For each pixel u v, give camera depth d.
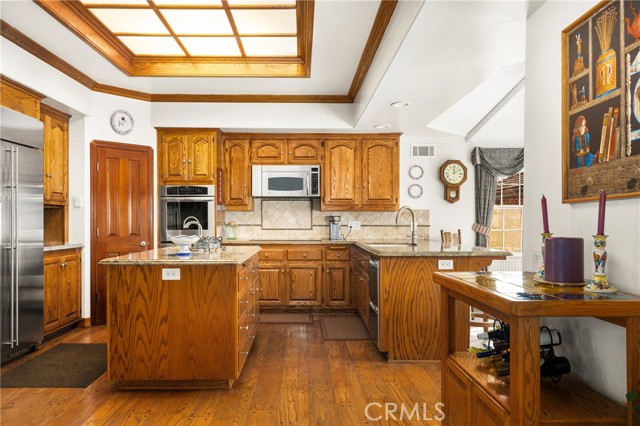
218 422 2.37
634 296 1.35
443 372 1.95
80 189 4.47
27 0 2.82
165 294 2.79
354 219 5.79
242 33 3.60
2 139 3.17
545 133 1.93
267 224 5.78
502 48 2.62
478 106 4.91
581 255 1.55
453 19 2.19
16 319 3.32
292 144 5.43
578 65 1.66
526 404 1.28
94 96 4.55
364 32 3.26
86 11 3.20
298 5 3.08
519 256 5.96
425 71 3.04
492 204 5.78
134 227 4.79
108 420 2.39
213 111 5.02
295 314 5.12
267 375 3.08
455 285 1.73
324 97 5.07
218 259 2.80
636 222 1.39
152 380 2.79
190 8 3.17
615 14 1.45
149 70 4.21
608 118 1.49
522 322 1.28
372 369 3.22
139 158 4.86
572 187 1.70
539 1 1.95
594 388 1.55
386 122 4.82
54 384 2.90
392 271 3.39
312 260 5.25
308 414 2.46
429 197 5.82
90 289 4.49
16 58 3.32
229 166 5.39
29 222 3.48
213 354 2.78
